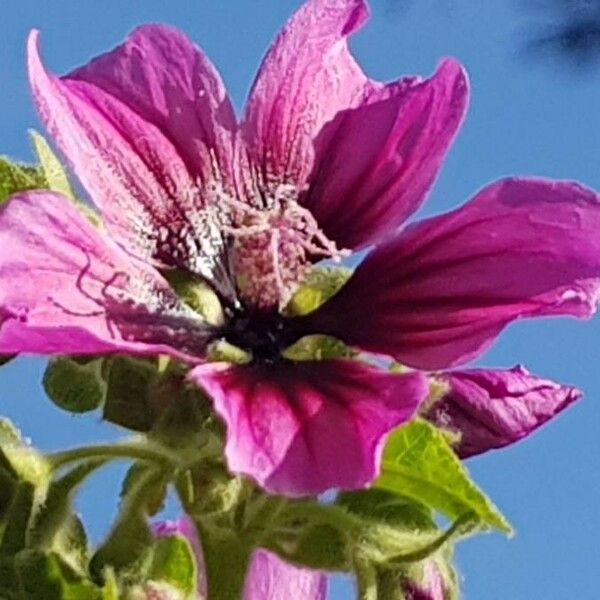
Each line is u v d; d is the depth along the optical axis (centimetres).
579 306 9
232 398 9
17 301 9
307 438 9
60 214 9
